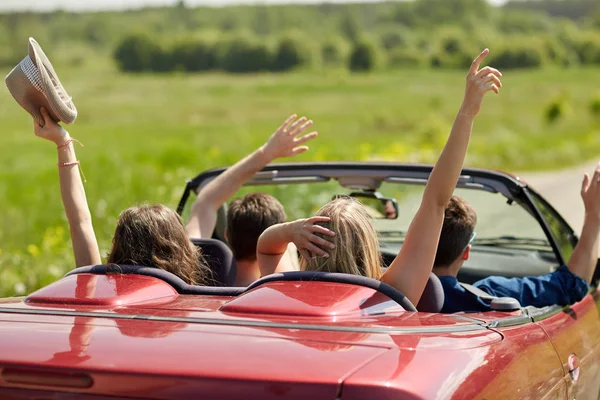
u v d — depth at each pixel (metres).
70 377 2.85
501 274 6.40
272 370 2.73
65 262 11.46
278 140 5.68
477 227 6.30
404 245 3.84
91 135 90.00
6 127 99.62
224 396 2.71
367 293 3.51
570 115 102.94
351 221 3.84
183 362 2.81
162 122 114.56
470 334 3.36
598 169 5.34
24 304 3.64
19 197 23.56
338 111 128.75
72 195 4.60
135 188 20.39
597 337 4.95
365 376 2.69
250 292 3.55
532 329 3.95
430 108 130.25
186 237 4.35
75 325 3.23
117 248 4.26
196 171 28.59
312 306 3.33
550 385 3.82
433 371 2.84
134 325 3.21
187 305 3.57
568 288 4.97
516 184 5.34
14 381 2.92
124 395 2.80
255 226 5.21
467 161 38.69
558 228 5.86
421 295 4.18
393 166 5.96
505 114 116.12
